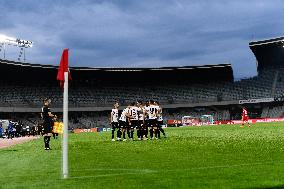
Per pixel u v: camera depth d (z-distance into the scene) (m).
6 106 60.09
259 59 72.81
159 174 6.67
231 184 5.42
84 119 68.94
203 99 71.88
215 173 6.61
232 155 10.29
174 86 74.94
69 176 6.84
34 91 65.69
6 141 28.86
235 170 6.95
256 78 72.25
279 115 67.19
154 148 13.88
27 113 64.25
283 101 67.44
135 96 72.75
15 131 44.59
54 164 9.17
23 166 8.92
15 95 62.84
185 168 7.63
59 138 28.83
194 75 74.88
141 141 19.20
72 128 67.00
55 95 67.38
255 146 13.32
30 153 13.34
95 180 6.17
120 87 73.56
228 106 72.50
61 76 6.57
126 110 21.20
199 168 7.45
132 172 7.24
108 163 9.10
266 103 69.62
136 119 21.12
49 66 64.19
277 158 9.19
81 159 10.36
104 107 69.31
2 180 6.50
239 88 71.81
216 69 73.38
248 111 70.94
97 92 71.44
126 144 17.14
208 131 30.95
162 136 24.22
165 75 74.56
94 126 67.88
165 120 71.75
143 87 74.50
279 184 5.32
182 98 72.75
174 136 23.25
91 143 19.03
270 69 71.94
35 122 63.28
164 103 72.31
